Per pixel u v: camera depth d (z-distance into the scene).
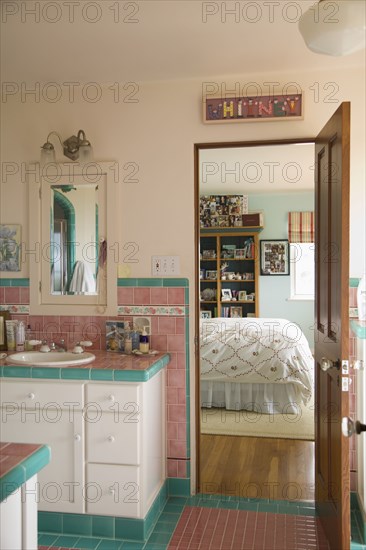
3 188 3.53
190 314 3.35
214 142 3.33
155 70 3.20
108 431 2.80
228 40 2.80
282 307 7.52
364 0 1.98
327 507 2.72
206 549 2.69
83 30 2.68
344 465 2.29
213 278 7.46
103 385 2.80
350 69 3.18
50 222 3.48
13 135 3.52
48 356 3.24
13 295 3.52
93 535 2.83
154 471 3.07
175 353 3.35
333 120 2.53
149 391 2.95
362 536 2.80
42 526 2.88
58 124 3.47
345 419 1.88
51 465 2.86
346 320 2.30
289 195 7.48
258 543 2.75
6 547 1.35
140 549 2.70
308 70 3.22
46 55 2.98
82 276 3.46
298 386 4.92
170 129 3.37
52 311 3.47
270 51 2.95
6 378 2.90
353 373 3.18
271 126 3.27
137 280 3.39
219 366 5.04
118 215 3.43
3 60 3.04
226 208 7.42
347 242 2.31
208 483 3.49
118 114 3.42
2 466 1.36
